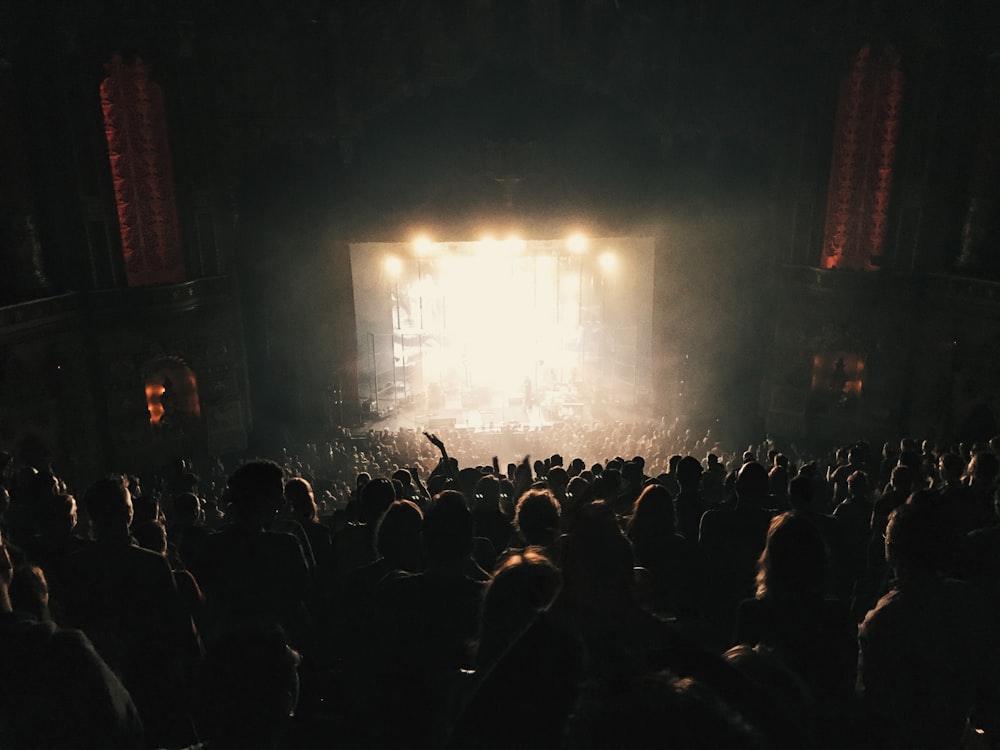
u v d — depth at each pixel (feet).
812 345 102.42
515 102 102.47
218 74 95.09
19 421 80.43
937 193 91.45
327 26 95.71
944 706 13.26
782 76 99.35
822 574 13.99
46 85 84.53
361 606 17.35
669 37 98.07
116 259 91.15
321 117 98.58
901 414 97.09
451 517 14.40
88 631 17.06
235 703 13.20
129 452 94.22
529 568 10.50
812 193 99.96
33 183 85.40
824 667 13.67
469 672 13.39
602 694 7.84
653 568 21.50
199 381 99.71
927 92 89.51
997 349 83.35
